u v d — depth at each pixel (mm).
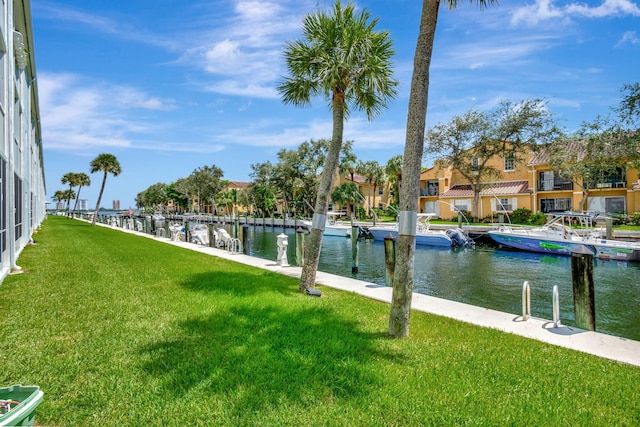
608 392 3727
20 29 13227
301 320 5887
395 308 5336
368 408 3309
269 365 4121
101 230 31172
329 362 4246
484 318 6453
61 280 8984
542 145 33500
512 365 4340
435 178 46562
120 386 3619
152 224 31312
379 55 8422
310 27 8320
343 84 8367
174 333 5172
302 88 8859
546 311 9719
